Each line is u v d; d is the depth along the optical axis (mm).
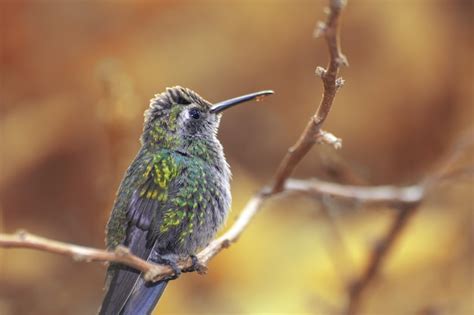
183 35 13375
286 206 11320
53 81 13281
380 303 10094
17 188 12969
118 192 6867
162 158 6809
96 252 4242
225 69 13352
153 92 12828
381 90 13172
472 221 10594
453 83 13094
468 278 10273
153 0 13352
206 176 6820
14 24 13211
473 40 13109
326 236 9883
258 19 13391
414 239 10672
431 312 9469
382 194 7746
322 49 13414
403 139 13195
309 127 5695
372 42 13180
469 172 8023
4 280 11977
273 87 13562
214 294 10555
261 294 10250
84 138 12867
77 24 13453
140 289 6098
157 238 6523
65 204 12867
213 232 6816
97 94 12758
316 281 10141
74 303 12016
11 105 13219
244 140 13695
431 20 13141
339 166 7957
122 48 13273
